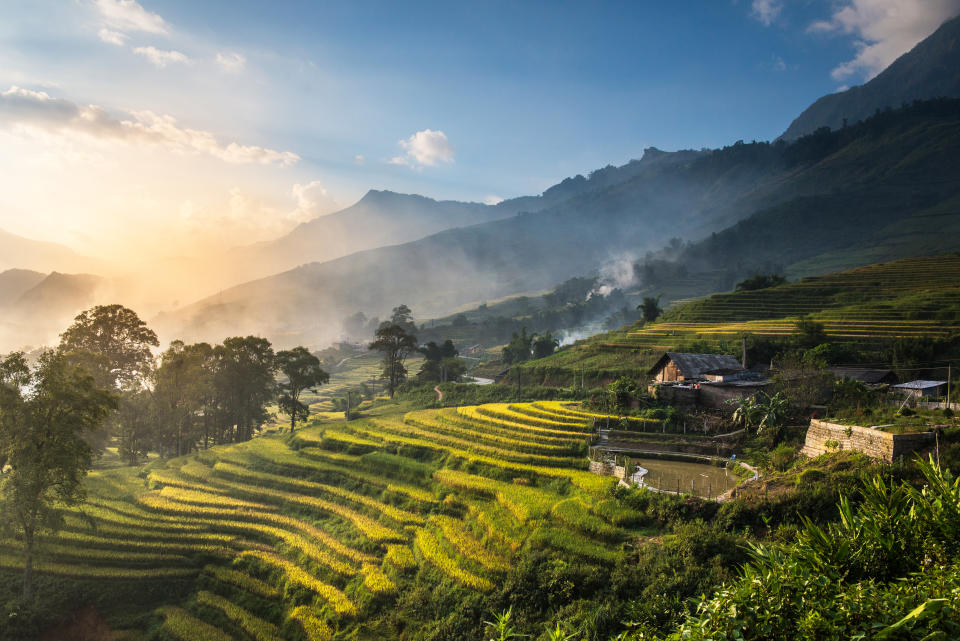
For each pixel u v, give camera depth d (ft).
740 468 156.56
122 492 207.00
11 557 155.53
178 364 264.31
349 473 204.44
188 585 157.38
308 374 326.65
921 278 408.46
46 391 147.23
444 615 123.95
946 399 165.78
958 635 26.09
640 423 202.08
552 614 109.81
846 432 132.77
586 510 138.41
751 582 33.17
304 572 153.79
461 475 181.57
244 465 227.40
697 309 441.68
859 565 36.42
